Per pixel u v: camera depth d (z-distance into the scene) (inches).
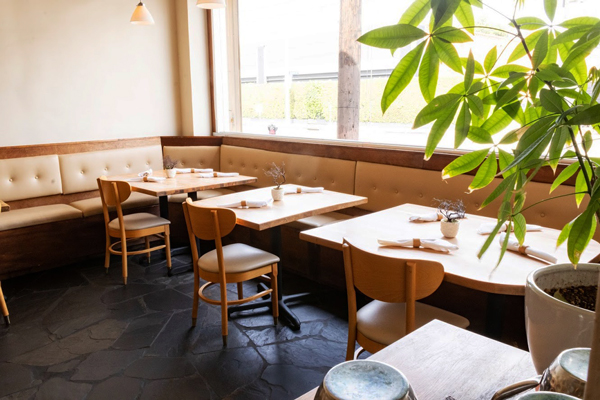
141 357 108.5
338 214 165.6
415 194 149.1
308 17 191.6
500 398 28.0
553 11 34.9
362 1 169.3
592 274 35.4
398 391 22.4
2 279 159.6
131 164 205.8
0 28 171.3
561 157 33.3
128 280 157.6
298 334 119.3
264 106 218.1
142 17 176.7
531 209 123.4
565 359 25.7
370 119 176.9
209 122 229.3
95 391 95.9
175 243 201.2
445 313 84.9
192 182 162.9
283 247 164.7
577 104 32.2
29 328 123.6
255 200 126.8
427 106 30.8
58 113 189.0
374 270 73.0
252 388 96.6
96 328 123.1
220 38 224.2
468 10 33.0
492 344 40.4
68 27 187.2
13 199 175.8
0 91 173.9
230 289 149.7
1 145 176.4
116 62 202.4
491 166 36.7
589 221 27.0
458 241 90.7
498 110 36.5
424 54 30.8
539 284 34.9
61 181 187.3
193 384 98.0
